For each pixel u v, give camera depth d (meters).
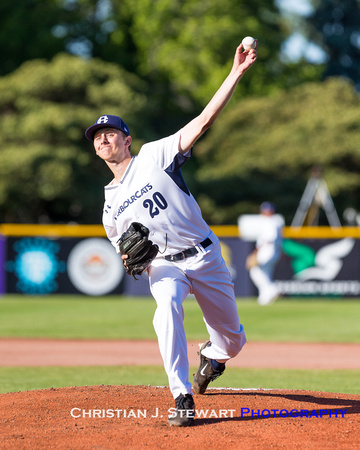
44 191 88.75
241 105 118.88
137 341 35.19
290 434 14.51
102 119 15.84
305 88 119.00
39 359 29.59
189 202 15.98
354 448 13.62
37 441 14.12
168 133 123.94
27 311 49.03
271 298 54.72
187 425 15.10
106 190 16.47
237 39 117.88
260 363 28.69
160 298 15.72
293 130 111.75
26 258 60.66
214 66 115.50
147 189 15.84
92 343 34.50
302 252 58.94
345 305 53.78
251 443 13.88
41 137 92.31
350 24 169.12
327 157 107.81
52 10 115.06
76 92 96.12
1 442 14.07
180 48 116.88
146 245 15.71
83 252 60.47
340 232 58.72
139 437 14.32
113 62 122.62
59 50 117.00
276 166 111.88
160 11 118.56
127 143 16.12
